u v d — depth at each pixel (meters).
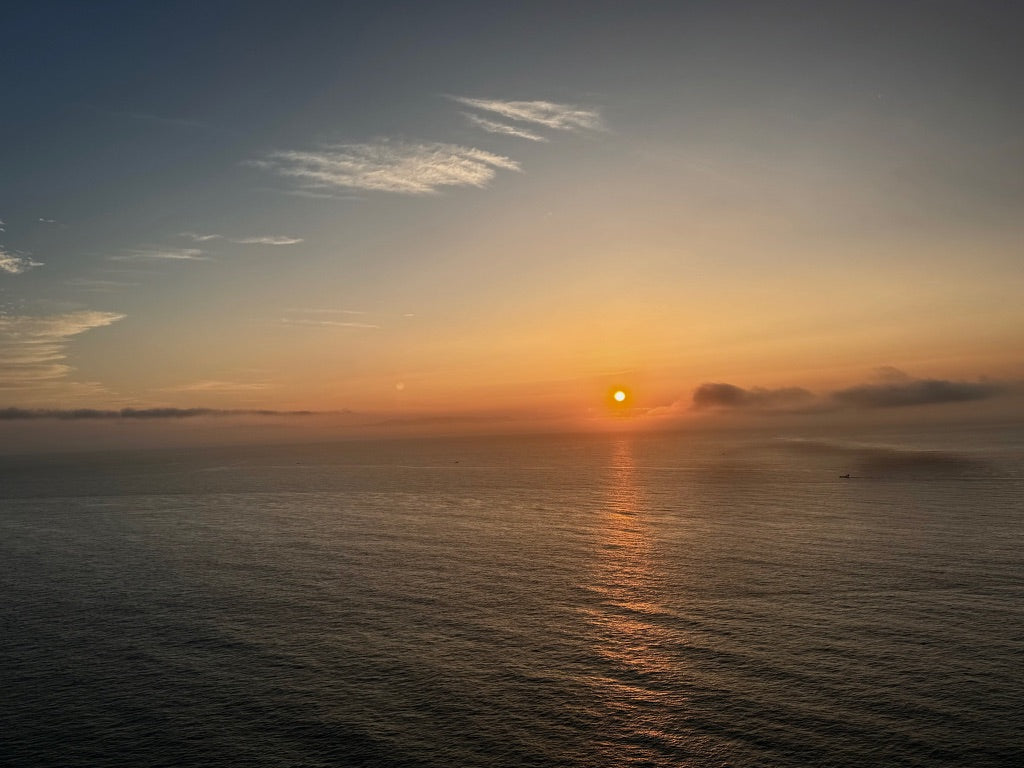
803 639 48.25
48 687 44.12
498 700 40.53
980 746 33.72
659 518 104.88
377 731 37.31
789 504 115.19
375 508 127.69
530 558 77.44
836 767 32.47
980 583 60.06
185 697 42.09
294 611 58.75
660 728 36.72
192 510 133.50
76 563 83.25
